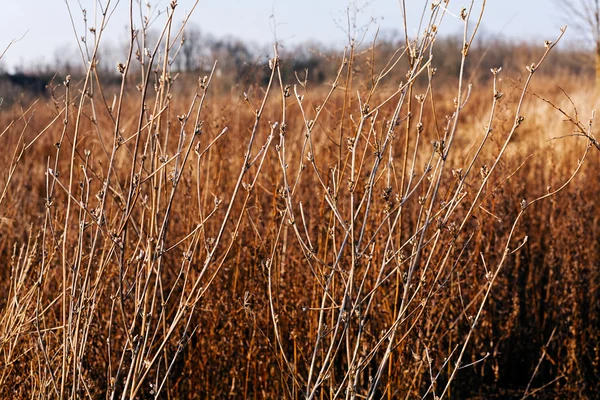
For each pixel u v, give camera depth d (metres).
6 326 2.10
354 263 1.75
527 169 4.88
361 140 2.82
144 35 1.81
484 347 3.27
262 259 2.65
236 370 2.71
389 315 2.45
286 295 2.76
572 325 3.31
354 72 2.97
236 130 3.67
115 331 2.66
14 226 3.53
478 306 3.15
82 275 2.43
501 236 3.43
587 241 3.90
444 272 2.86
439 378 3.07
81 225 1.79
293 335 2.28
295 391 2.25
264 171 3.54
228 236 3.20
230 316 2.67
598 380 3.35
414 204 3.42
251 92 3.45
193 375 2.71
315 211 3.11
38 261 2.57
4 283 2.97
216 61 1.71
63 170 4.32
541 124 7.32
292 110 5.25
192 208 2.90
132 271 2.58
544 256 3.97
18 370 2.31
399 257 1.84
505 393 3.30
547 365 3.49
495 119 3.26
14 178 4.04
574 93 10.89
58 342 2.23
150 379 2.65
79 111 1.78
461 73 1.70
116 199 1.96
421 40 1.87
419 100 1.84
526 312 3.70
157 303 2.86
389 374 2.28
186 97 3.86
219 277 2.72
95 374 2.55
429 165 1.72
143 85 1.84
